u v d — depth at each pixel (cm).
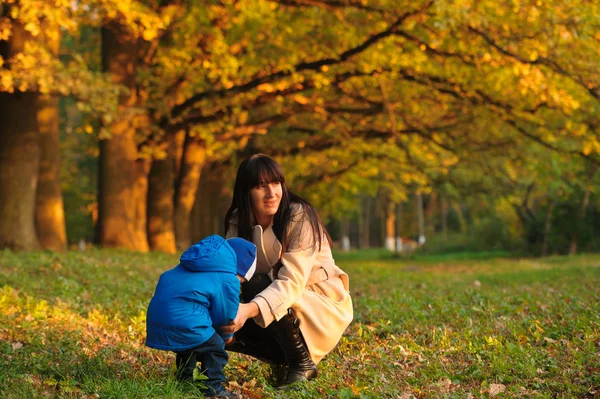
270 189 478
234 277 444
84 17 1383
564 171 2558
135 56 1942
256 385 500
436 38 1570
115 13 1361
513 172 2669
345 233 5775
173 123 1977
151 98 2027
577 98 1819
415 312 783
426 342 651
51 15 1241
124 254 1684
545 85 1573
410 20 1542
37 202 1683
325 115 2141
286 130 2533
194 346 437
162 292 441
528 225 3750
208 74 1777
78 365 507
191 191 2419
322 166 2958
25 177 1551
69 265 1239
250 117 2458
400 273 1831
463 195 3344
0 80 1315
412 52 1711
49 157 1703
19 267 1152
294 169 2769
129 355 575
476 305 859
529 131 2162
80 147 3891
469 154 2411
